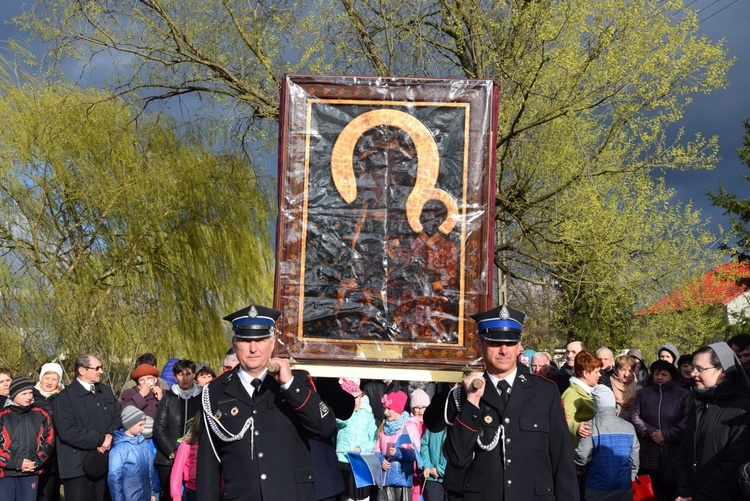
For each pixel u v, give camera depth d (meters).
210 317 19.55
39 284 15.24
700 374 6.35
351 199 6.26
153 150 19.41
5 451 8.52
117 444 8.70
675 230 15.92
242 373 5.28
